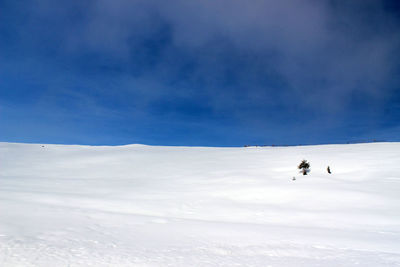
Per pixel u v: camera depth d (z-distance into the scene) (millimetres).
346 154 32094
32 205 12008
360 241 7707
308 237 8109
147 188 22000
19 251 5562
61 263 5000
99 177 28234
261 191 19234
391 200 15500
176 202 16688
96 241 6754
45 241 6453
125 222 9797
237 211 14539
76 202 14625
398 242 7812
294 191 18547
